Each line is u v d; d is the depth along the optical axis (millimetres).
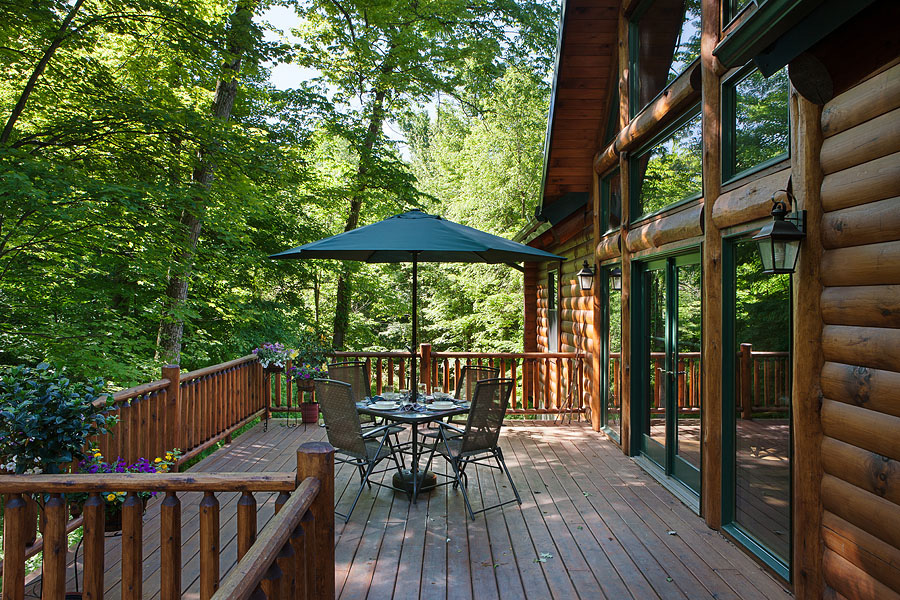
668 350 5047
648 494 4695
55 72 6215
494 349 16922
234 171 7051
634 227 5824
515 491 4531
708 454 3992
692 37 4676
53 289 7152
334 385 4398
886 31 2297
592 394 7176
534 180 16859
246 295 10453
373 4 10242
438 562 3496
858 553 2512
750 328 3633
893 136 2311
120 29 6430
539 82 14586
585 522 4113
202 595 2219
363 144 11344
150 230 6332
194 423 5301
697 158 4484
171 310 7645
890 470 2299
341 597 3074
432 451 4758
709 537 3846
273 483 2234
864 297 2477
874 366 2426
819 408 2816
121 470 3420
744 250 3703
